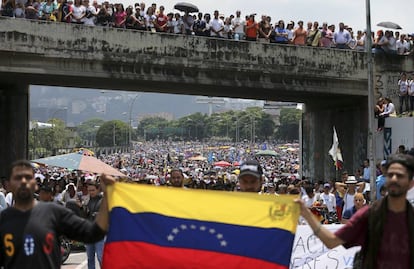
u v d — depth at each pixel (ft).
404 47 155.43
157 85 144.97
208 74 139.03
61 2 128.36
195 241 32.53
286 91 149.89
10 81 139.13
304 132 187.32
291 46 144.56
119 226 32.50
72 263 84.69
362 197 62.08
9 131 146.00
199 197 33.06
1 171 144.66
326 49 147.84
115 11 132.77
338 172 168.45
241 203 32.83
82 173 172.65
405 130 142.20
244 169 38.60
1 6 124.26
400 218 28.25
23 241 28.35
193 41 136.15
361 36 153.99
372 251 28.43
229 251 32.40
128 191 32.83
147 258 32.30
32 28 124.16
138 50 131.85
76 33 127.24
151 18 135.74
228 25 142.20
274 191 107.04
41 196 65.16
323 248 46.50
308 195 94.79
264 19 144.97
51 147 640.99
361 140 157.17
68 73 127.75
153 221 32.60
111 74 131.13
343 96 155.74
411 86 153.58
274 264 32.19
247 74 142.10
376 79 153.17
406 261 27.99
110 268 32.35
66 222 29.84
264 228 32.45
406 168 28.22
